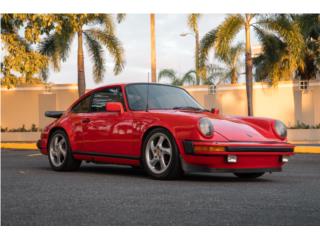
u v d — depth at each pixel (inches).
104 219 139.3
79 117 283.4
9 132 923.4
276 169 239.0
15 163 356.2
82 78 858.1
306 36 834.8
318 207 157.8
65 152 286.5
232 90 928.9
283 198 176.9
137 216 143.3
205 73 826.2
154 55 811.4
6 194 187.0
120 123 257.3
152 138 241.6
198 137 224.7
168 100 265.3
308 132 835.4
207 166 225.5
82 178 246.5
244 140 228.8
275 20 789.2
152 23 810.2
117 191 195.2
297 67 854.5
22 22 597.9
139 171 288.8
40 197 179.0
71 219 139.4
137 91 266.2
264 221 136.6
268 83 904.9
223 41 772.0
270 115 909.8
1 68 633.6
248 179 247.6
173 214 146.2
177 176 234.4
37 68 627.2
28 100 960.9
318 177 259.0
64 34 832.3
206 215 144.6
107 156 264.4
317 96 885.2
